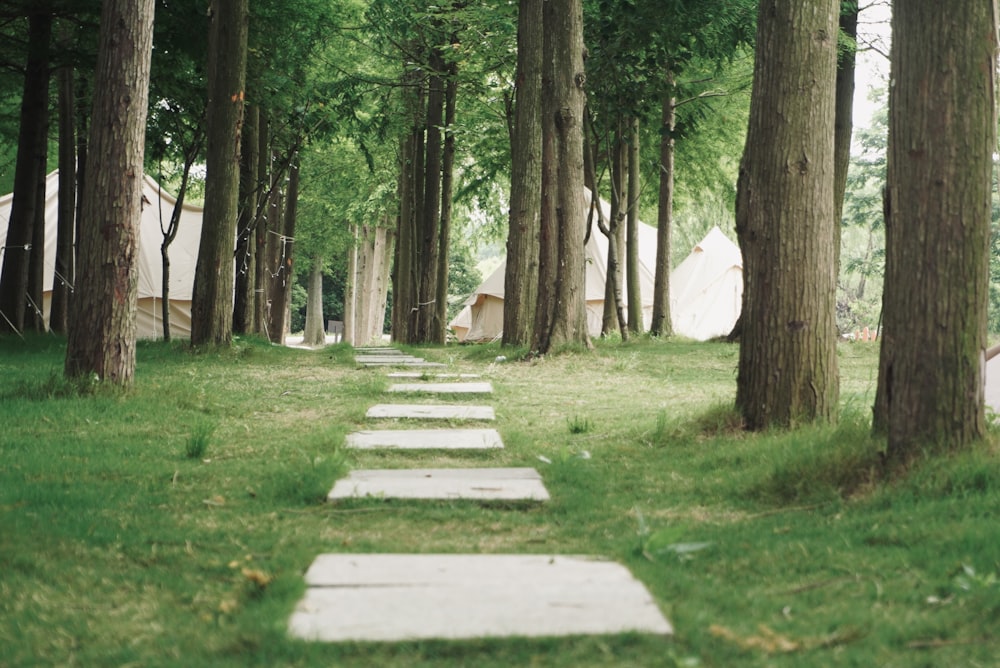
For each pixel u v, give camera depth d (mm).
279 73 19844
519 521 4898
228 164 14734
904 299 5082
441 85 24891
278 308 28578
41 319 19188
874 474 5078
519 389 10953
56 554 4016
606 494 5590
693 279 32781
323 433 7441
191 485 5688
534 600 3270
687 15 16625
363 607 3205
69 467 6020
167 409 8508
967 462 4746
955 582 3441
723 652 2840
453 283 62094
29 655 2916
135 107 9078
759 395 7207
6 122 22828
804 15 7172
